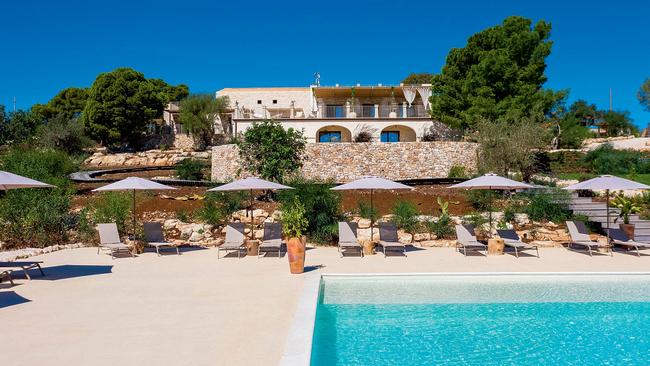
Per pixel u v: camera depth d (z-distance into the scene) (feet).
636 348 19.34
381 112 112.37
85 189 65.26
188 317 20.34
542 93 89.51
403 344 19.70
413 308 25.64
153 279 29.40
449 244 44.65
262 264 35.50
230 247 38.86
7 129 121.80
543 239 44.96
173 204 54.29
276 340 17.12
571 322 23.12
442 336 20.84
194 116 131.54
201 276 30.40
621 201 49.67
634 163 79.61
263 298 23.99
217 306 22.33
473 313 24.66
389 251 41.65
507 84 91.91
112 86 135.03
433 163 85.20
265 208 52.19
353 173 85.15
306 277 29.25
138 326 19.01
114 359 15.19
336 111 112.78
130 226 47.88
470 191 55.47
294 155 67.36
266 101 155.43
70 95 172.14
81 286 27.25
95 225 46.96
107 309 21.81
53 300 23.67
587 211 49.47
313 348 18.04
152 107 141.90
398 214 47.73
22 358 15.28
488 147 69.77
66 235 46.14
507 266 33.86
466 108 97.40
